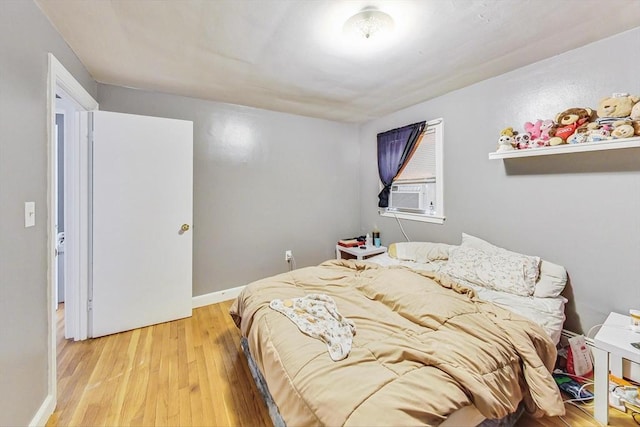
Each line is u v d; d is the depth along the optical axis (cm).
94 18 159
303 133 363
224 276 315
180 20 162
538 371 132
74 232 226
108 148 233
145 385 173
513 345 137
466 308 162
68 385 172
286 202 354
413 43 187
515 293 195
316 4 148
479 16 158
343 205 402
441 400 98
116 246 238
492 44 189
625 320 167
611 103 171
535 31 174
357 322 155
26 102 134
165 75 236
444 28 170
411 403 94
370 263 251
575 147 181
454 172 277
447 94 280
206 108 297
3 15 116
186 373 185
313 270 230
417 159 319
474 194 260
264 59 208
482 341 133
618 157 178
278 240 350
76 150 224
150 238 252
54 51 166
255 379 173
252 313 173
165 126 256
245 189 324
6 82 119
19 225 127
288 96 288
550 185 210
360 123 403
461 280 223
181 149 264
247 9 152
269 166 339
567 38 181
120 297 240
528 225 223
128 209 242
